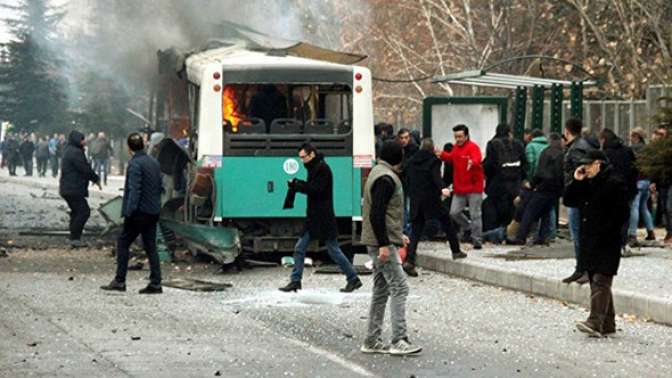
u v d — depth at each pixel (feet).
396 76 156.97
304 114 79.30
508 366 43.21
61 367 41.83
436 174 72.49
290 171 78.28
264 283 68.59
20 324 51.55
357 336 49.52
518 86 97.91
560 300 61.46
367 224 45.62
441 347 47.09
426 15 144.05
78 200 91.25
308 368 42.29
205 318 54.19
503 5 152.35
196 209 80.53
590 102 106.42
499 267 68.95
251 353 45.14
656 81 128.06
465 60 147.64
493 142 85.76
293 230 78.74
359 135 78.89
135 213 62.75
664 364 44.06
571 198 50.34
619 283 61.16
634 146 86.02
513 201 85.76
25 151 240.53
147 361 43.21
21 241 91.35
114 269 74.23
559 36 150.20
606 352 46.55
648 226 85.30
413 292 64.75
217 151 77.87
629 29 133.69
